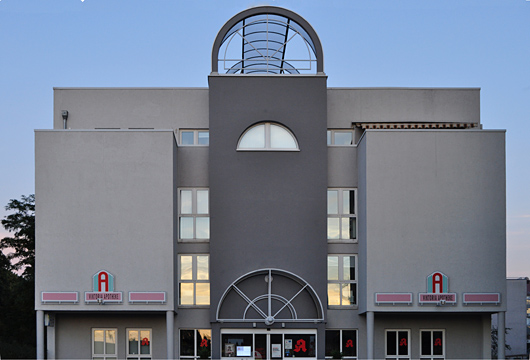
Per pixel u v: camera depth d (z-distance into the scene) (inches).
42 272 851.4
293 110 916.0
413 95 1008.9
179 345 903.1
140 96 999.6
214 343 874.1
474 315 924.0
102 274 851.4
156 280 852.6
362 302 881.5
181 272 912.3
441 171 866.1
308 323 879.7
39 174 863.1
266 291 891.4
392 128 941.8
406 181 864.9
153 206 862.5
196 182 927.7
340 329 913.5
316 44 936.9
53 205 860.0
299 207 903.1
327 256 914.1
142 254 855.7
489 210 862.5
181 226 923.4
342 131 1006.4
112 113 997.2
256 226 898.7
